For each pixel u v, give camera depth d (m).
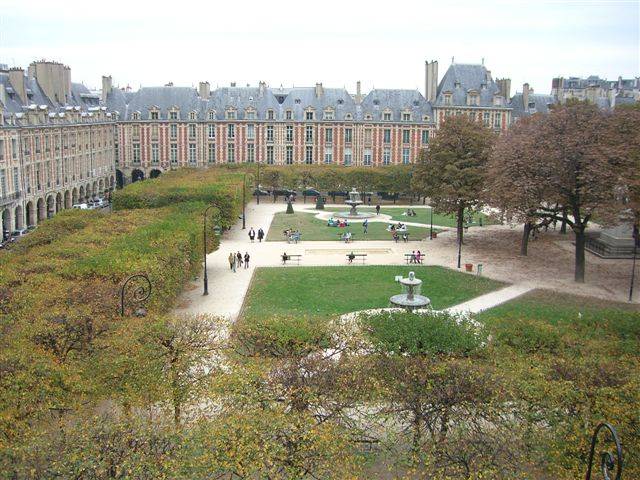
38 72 135.00
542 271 80.38
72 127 140.75
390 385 35.94
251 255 90.00
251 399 34.06
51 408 33.97
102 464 27.62
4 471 26.77
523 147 74.88
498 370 37.12
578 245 74.38
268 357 43.38
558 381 36.31
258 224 116.62
